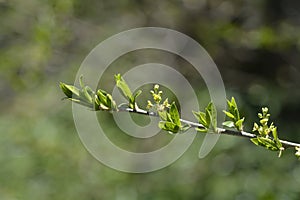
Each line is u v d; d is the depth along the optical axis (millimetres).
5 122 9203
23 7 8914
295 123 9039
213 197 7746
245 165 7961
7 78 9109
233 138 8055
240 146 8102
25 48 8984
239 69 10039
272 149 2449
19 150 8609
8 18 9266
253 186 7688
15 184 8312
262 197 7566
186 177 8023
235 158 8016
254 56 10094
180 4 9898
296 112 9141
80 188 8172
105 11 9789
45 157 8438
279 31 9398
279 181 7691
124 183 8164
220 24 9484
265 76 10016
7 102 9664
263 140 2447
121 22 9820
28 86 9195
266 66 10172
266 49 9727
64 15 8797
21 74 9141
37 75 9109
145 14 9938
